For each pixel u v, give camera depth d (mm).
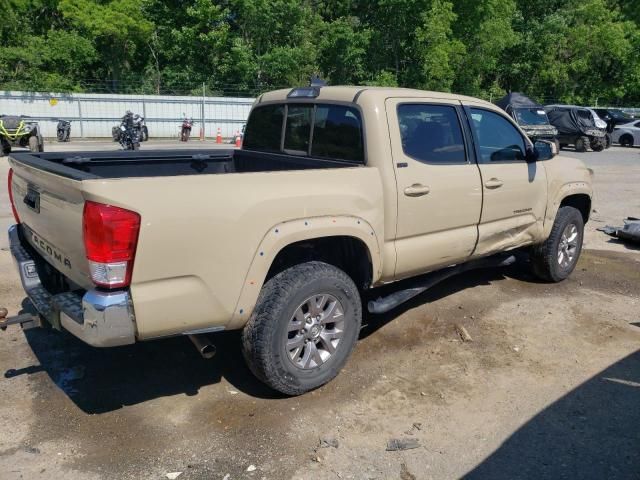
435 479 3037
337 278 3771
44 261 3930
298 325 3668
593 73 44406
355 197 3836
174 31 35312
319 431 3432
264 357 3523
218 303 3291
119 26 33969
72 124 29328
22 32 35812
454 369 4227
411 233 4316
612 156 23422
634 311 5457
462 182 4621
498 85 44188
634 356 4484
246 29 36219
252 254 3359
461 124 4723
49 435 3328
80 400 3711
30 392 3787
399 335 4805
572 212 6035
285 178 3502
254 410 3643
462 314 5293
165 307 3100
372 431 3445
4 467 3041
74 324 3123
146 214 2949
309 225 3576
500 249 5277
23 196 3912
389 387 3955
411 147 4277
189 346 4539
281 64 34562
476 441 3365
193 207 3100
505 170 5086
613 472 3102
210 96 33375
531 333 4895
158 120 30688
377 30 38719
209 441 3311
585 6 41156
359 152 4148
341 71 38688
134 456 3162
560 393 3906
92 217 2875
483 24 37469
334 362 3891
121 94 32312
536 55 42188
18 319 3684
